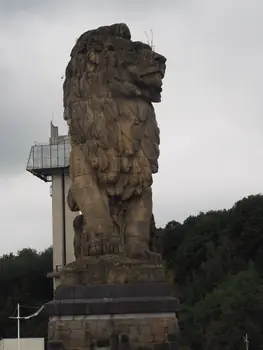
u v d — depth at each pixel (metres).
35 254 115.69
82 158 22.16
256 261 100.06
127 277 20.88
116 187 22.11
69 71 23.20
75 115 22.48
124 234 22.05
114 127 22.16
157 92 23.17
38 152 73.12
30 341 59.81
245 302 85.06
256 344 80.62
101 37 22.80
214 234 109.38
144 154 22.41
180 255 108.75
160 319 20.33
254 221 102.94
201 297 97.19
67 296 20.69
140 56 22.89
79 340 20.23
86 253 21.36
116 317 20.33
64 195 70.75
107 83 22.50
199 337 84.19
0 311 98.81
